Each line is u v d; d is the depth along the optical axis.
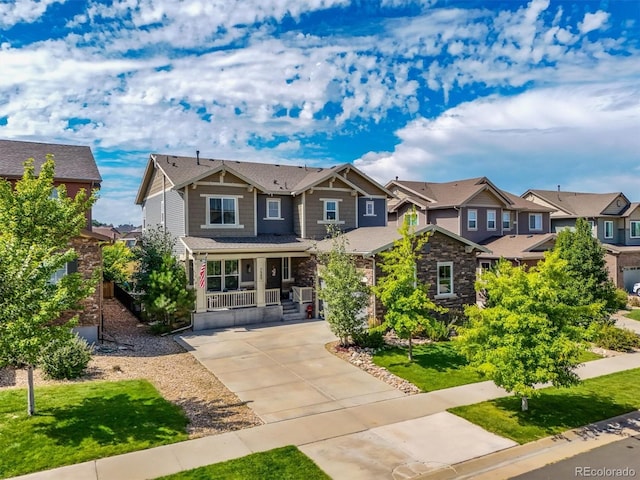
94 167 20.19
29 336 8.57
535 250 29.28
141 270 21.08
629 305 28.25
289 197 25.45
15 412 9.64
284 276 24.92
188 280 20.91
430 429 9.72
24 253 9.08
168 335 18.53
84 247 16.36
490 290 10.98
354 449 8.71
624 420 10.41
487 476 7.88
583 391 12.32
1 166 18.09
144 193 28.28
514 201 37.72
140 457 8.12
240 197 23.02
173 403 10.79
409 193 36.25
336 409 10.82
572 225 39.44
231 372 13.66
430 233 18.69
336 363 14.69
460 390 12.28
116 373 13.02
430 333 16.77
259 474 7.64
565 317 10.55
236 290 23.03
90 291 9.64
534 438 9.36
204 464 7.93
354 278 15.95
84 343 13.30
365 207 27.73
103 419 9.50
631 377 13.79
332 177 25.67
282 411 10.63
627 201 39.41
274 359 15.10
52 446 8.34
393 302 14.83
